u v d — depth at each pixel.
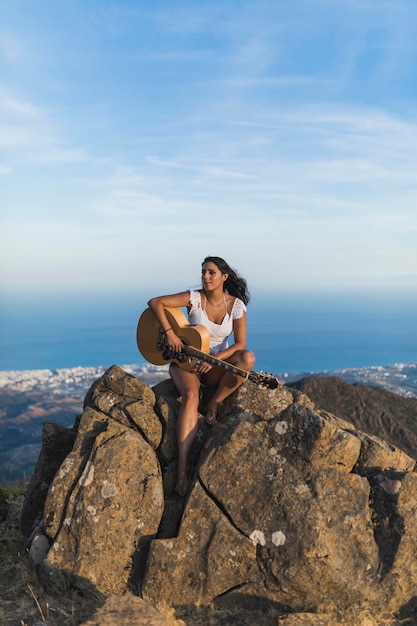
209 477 5.48
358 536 5.14
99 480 5.44
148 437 5.94
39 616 4.87
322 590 5.00
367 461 5.54
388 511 5.25
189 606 5.12
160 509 5.52
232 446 5.55
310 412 5.54
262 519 5.23
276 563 5.05
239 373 5.95
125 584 5.26
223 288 6.52
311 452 5.38
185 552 5.20
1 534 6.57
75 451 5.74
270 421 5.66
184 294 6.31
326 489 5.29
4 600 5.14
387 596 5.07
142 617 4.07
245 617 4.97
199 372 6.04
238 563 5.14
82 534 5.25
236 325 6.40
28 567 5.41
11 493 8.70
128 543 5.34
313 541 5.02
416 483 5.27
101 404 6.09
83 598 5.14
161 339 6.21
